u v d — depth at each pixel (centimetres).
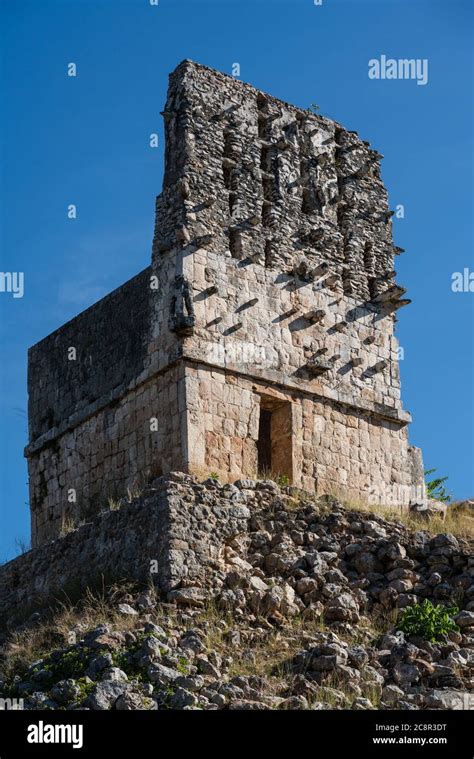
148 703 2881
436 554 3581
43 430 4256
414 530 3694
